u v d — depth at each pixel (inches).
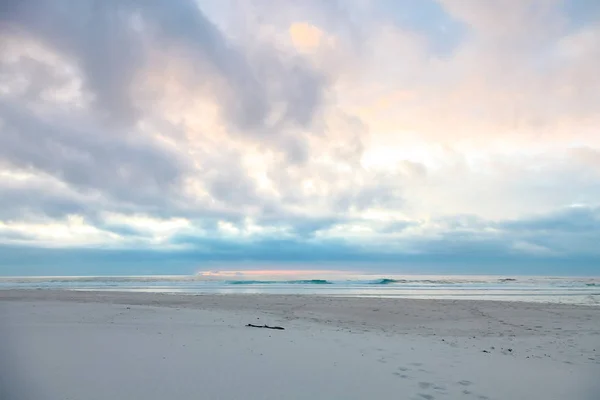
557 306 661.9
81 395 153.6
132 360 211.3
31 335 276.7
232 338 297.4
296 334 340.8
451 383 202.2
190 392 163.8
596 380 220.7
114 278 2760.8
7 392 153.8
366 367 226.4
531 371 237.3
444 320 514.6
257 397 163.3
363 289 1360.7
